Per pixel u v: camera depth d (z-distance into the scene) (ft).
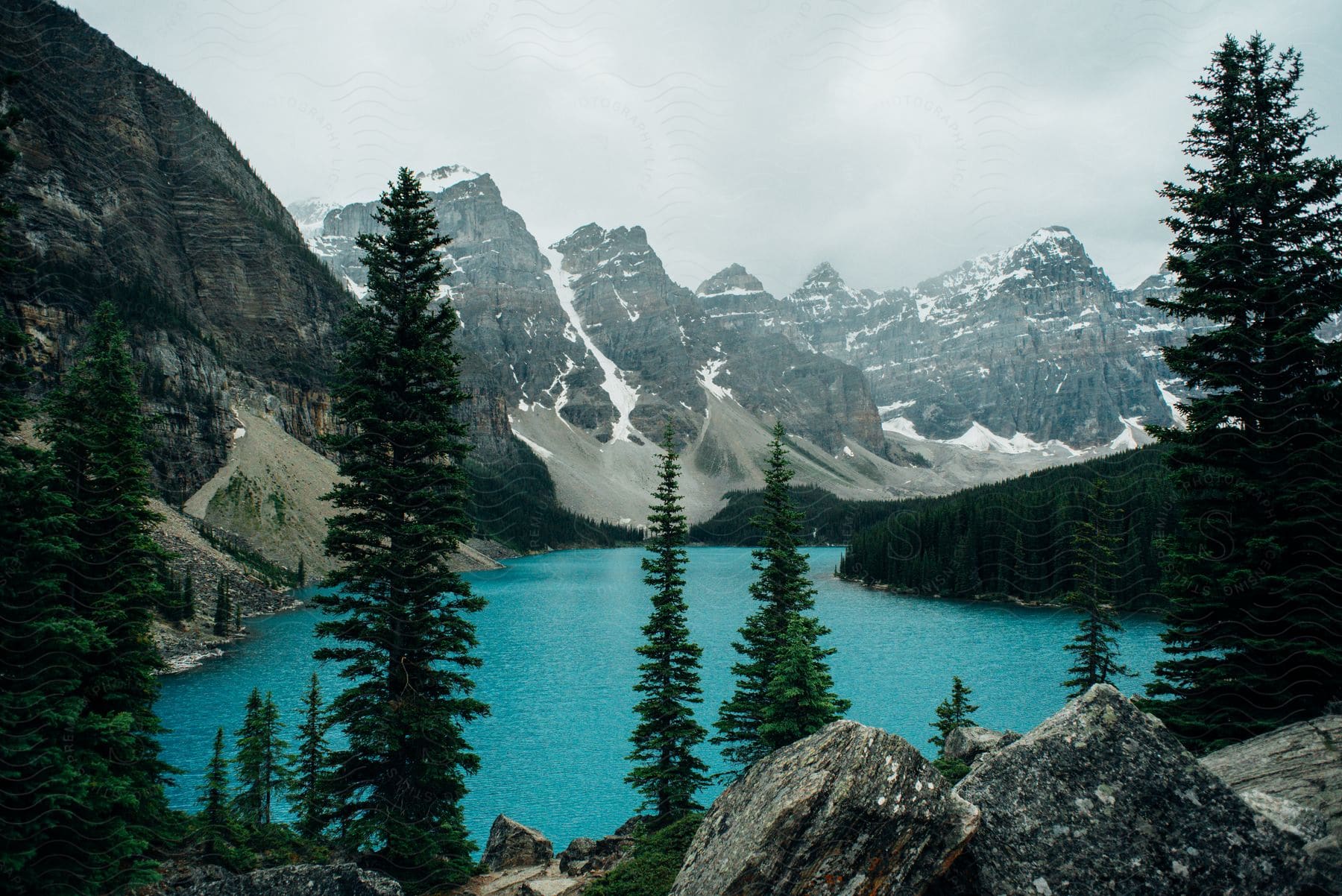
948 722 127.13
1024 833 27.81
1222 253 65.51
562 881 79.61
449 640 82.79
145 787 73.72
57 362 450.71
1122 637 324.80
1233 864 25.49
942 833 27.73
